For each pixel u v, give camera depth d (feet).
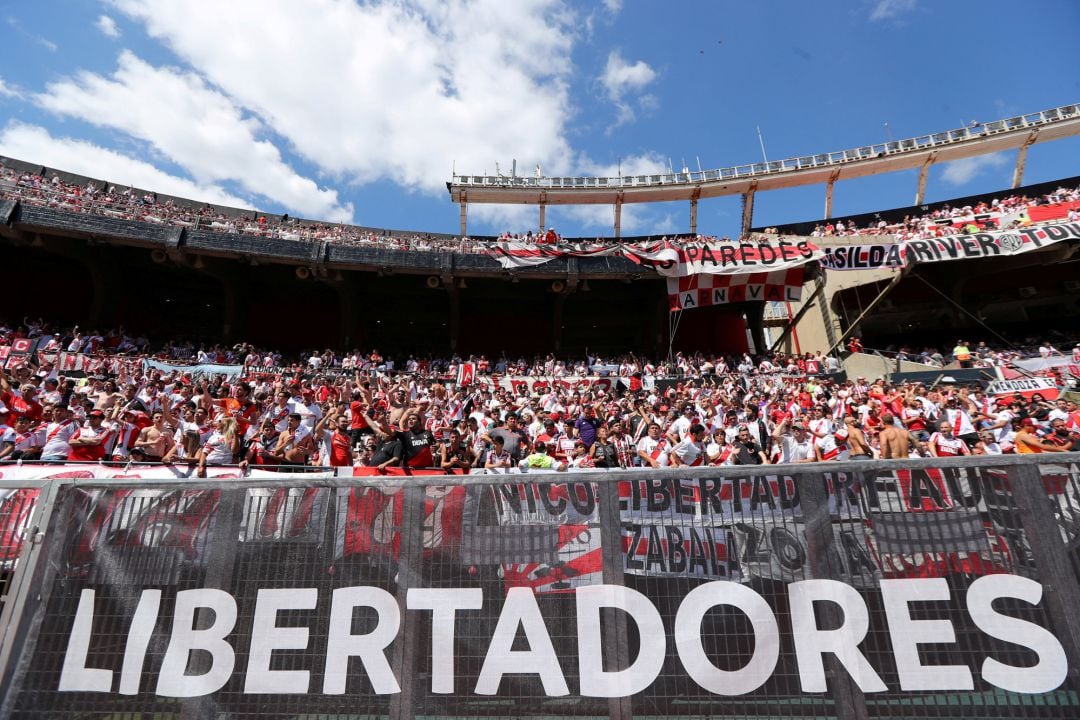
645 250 86.02
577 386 73.46
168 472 23.31
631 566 9.75
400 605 9.71
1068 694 8.49
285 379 57.47
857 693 8.89
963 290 105.91
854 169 113.70
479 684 9.36
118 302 89.92
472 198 117.39
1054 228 76.48
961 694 8.73
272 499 10.18
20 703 9.07
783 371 77.77
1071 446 29.78
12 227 71.97
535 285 102.32
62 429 26.71
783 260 80.94
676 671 9.25
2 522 9.89
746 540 9.72
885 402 41.78
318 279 90.17
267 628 9.64
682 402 43.65
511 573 9.80
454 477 10.21
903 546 9.41
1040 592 8.87
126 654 9.45
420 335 117.08
